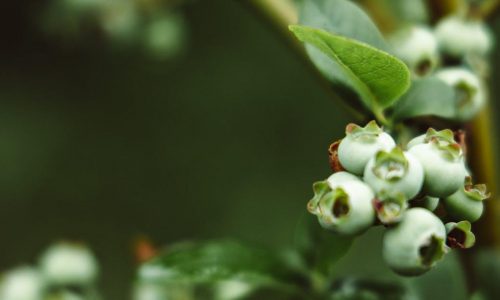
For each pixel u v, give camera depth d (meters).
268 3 0.31
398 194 0.24
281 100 0.93
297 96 0.93
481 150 0.31
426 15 0.33
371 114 0.27
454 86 0.30
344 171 0.25
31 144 1.00
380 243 0.71
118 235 0.96
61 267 0.40
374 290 0.30
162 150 0.97
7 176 0.99
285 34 0.31
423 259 0.24
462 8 0.31
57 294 0.40
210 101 0.96
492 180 0.31
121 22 0.50
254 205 0.92
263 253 0.30
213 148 0.95
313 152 0.92
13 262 0.96
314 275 0.30
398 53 0.31
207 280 0.29
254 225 0.91
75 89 1.01
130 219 0.97
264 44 0.94
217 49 0.95
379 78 0.27
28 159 0.99
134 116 1.00
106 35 0.50
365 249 0.71
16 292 0.40
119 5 0.49
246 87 0.95
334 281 0.30
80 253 0.40
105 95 1.00
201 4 0.93
